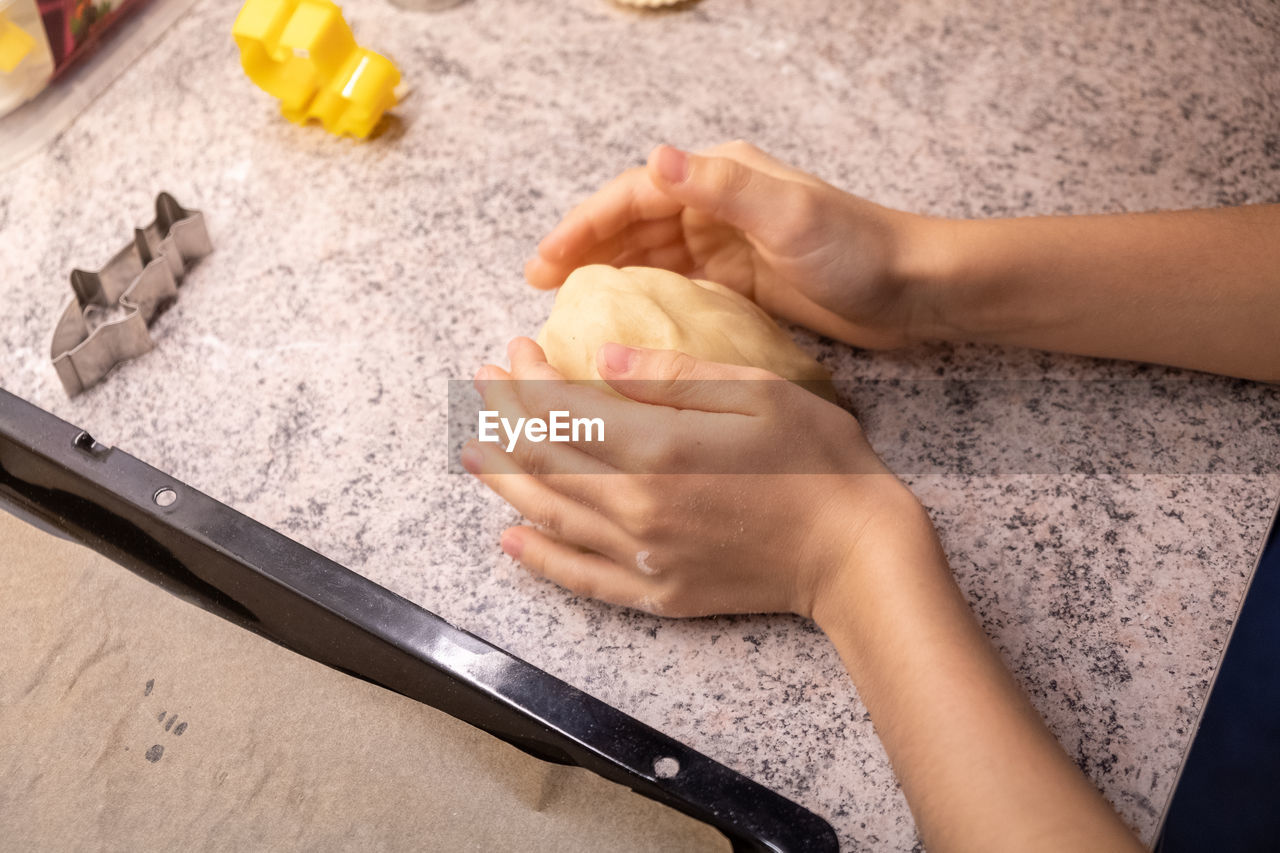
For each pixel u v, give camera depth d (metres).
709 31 0.79
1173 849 0.69
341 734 0.53
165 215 0.68
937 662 0.51
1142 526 0.59
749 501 0.55
